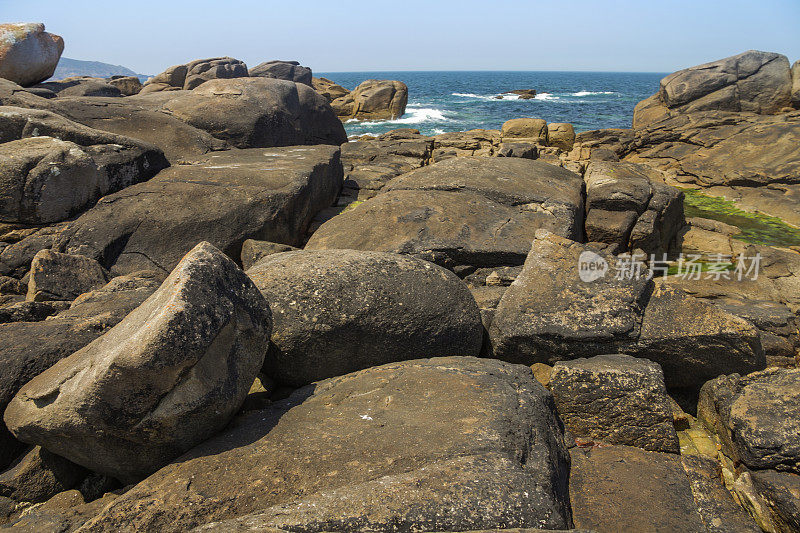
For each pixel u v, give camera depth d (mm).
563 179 8352
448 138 17156
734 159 14750
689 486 3445
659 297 4543
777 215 11844
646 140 17922
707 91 19312
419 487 2449
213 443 3094
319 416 3254
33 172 6055
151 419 2893
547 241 5004
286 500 2578
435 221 6430
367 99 33906
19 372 3502
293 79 34250
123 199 6668
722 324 4246
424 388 3426
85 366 3043
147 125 9086
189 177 7211
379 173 11203
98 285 5457
